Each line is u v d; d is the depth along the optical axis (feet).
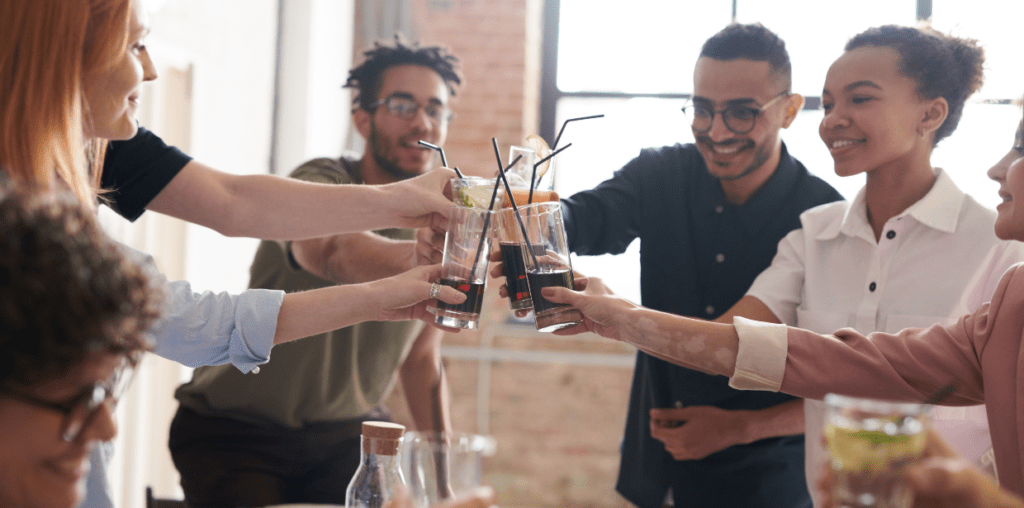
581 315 4.50
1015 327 3.71
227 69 11.90
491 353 14.10
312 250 6.30
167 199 4.97
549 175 5.09
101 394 2.16
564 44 14.40
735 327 4.24
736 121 6.26
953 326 4.06
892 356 4.04
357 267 6.04
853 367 4.03
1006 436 3.70
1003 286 3.83
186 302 3.94
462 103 14.39
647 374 6.78
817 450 5.66
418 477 2.97
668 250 6.83
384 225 5.31
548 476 13.97
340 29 14.66
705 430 6.07
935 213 5.46
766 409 6.25
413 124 7.57
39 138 3.37
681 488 6.68
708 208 6.73
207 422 6.20
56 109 3.41
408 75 7.58
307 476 6.42
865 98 5.40
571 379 13.99
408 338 6.93
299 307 4.08
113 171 4.86
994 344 3.76
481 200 4.83
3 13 3.33
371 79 7.70
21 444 2.02
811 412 5.71
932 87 5.29
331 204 5.11
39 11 3.35
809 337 4.12
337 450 6.49
